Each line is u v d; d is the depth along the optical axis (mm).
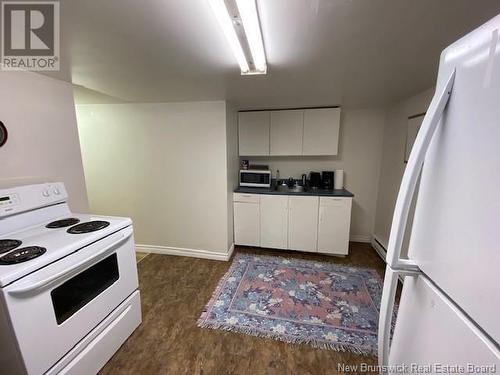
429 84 2049
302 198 3025
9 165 1539
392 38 1228
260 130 3303
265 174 3357
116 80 1919
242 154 3422
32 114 1673
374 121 3277
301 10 972
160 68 1641
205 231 3055
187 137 2891
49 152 1799
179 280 2541
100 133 3082
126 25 1093
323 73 1763
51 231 1452
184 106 2826
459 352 479
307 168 3570
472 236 450
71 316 1248
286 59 1500
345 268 2775
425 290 600
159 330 1827
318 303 2154
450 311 506
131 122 2990
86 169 3207
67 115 1936
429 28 1122
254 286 2420
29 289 1018
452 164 511
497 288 402
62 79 1869
